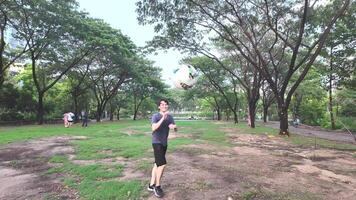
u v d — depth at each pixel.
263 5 18.75
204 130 23.31
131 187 6.81
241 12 19.11
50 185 7.38
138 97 60.50
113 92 45.97
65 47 30.03
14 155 11.16
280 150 13.12
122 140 15.02
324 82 32.84
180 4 18.58
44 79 36.59
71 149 12.02
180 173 7.93
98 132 20.14
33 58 29.98
